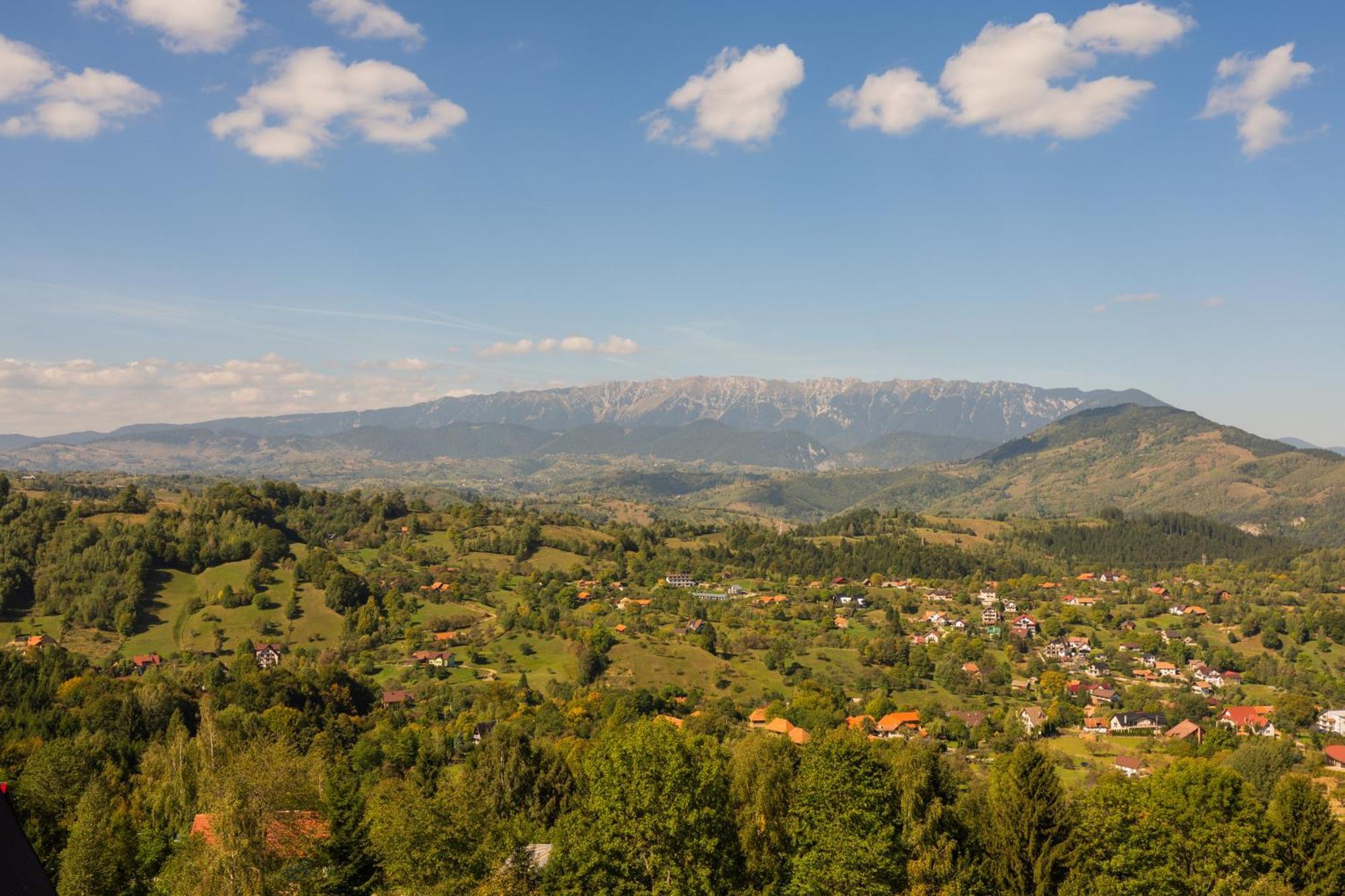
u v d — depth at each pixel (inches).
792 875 2251.5
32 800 3029.0
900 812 2669.8
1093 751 5718.5
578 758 3860.7
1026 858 2502.5
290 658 6668.3
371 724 5580.7
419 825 2117.4
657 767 2084.2
